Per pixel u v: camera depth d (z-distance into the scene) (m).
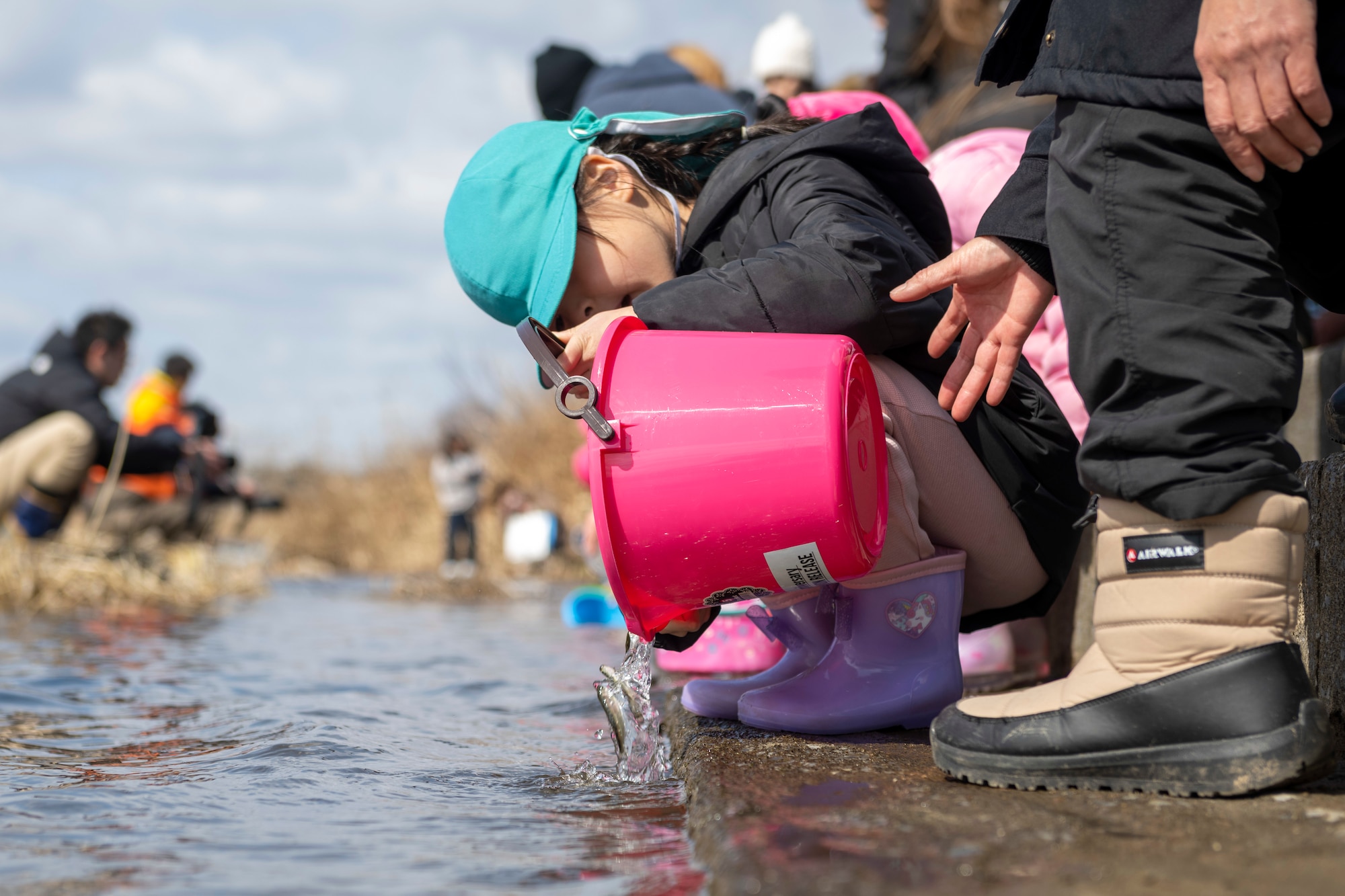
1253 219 1.21
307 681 2.74
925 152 2.57
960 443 1.66
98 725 2.01
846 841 1.02
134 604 6.01
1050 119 1.40
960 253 1.40
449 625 4.97
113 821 1.29
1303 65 1.10
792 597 1.79
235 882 1.04
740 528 1.44
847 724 1.61
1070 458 1.69
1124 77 1.21
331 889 1.02
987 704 1.33
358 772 1.57
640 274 1.83
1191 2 1.18
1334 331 2.57
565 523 10.08
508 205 1.81
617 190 1.83
